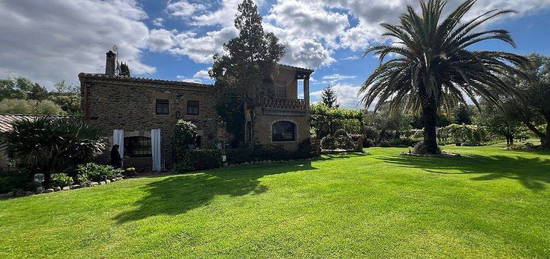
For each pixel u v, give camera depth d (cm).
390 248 422
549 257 387
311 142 2119
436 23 1780
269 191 829
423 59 1802
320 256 402
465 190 769
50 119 1195
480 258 389
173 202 738
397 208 614
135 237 494
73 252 444
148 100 1748
